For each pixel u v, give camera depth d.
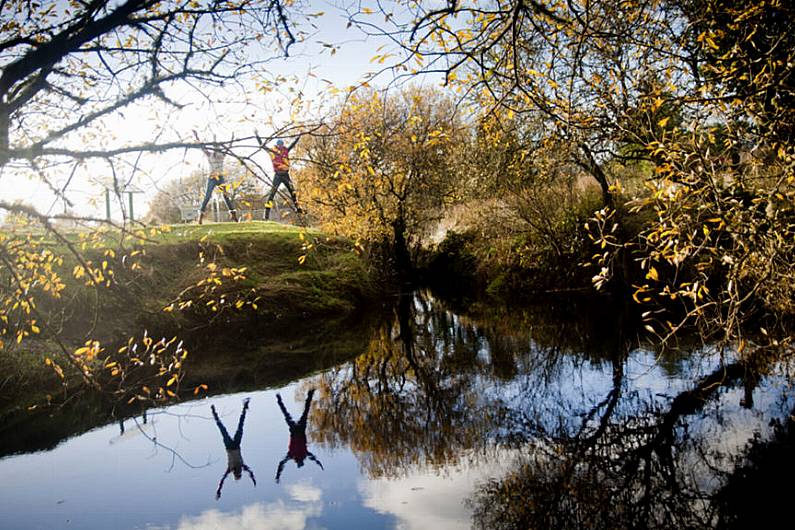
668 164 5.07
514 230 23.62
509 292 23.34
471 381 10.29
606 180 18.05
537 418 7.93
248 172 5.39
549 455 6.61
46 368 9.73
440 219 30.72
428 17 4.50
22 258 6.96
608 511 5.15
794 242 5.43
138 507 5.49
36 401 8.97
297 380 10.75
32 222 6.50
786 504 5.12
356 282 22.66
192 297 16.00
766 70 5.72
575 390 9.18
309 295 19.61
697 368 9.70
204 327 15.71
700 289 5.14
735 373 9.08
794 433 6.60
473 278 27.33
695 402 7.98
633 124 6.15
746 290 8.46
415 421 8.12
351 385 10.34
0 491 5.91
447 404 8.91
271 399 9.41
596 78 6.50
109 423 8.16
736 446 6.38
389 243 28.95
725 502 5.23
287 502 5.57
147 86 5.67
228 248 18.97
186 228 18.61
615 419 7.62
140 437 7.57
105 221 5.52
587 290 21.02
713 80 5.62
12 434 7.73
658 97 6.12
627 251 18.72
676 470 5.96
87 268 5.86
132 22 5.13
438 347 13.62
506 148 14.80
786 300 5.89
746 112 5.27
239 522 5.16
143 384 10.38
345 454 6.88
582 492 5.58
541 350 12.41
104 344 12.71
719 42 5.96
